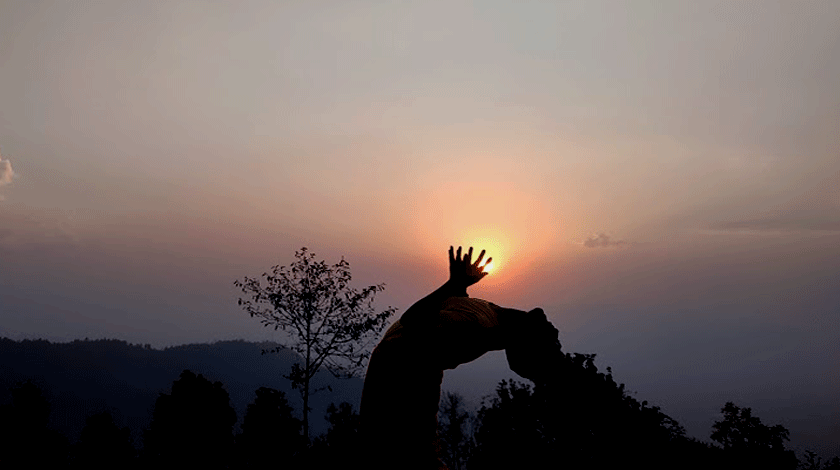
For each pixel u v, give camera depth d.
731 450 14.85
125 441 31.05
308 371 24.78
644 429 10.31
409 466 2.13
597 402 9.45
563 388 2.34
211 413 27.77
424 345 2.14
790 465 15.30
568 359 2.36
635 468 10.19
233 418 28.19
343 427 21.73
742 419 15.22
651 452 10.48
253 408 26.94
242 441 26.98
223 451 27.55
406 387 2.15
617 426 9.95
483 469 14.84
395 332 2.22
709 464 13.76
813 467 16.56
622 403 9.93
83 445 30.75
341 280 24.88
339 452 20.05
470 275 2.29
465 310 2.21
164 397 28.28
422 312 2.18
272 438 26.33
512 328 2.30
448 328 2.15
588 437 10.00
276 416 26.78
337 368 24.89
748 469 14.45
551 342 2.32
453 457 17.02
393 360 2.16
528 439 12.34
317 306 24.61
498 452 13.73
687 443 12.56
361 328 24.53
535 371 2.30
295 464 24.62
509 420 13.60
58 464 30.81
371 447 2.16
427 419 2.18
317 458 21.92
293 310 24.50
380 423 2.16
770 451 14.88
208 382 28.38
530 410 12.47
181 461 27.25
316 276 24.78
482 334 2.21
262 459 26.23
